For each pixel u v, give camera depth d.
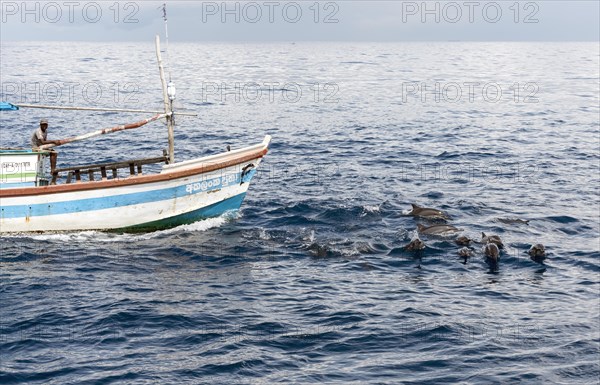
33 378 15.02
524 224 26.05
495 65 126.56
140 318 17.91
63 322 17.61
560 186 32.47
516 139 45.78
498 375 15.41
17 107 23.36
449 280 20.66
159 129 47.44
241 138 44.84
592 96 72.75
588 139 45.94
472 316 18.27
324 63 130.50
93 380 14.98
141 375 15.23
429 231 24.39
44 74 96.56
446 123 52.81
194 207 25.12
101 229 24.25
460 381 15.15
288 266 21.66
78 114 54.03
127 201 24.08
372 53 185.75
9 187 23.56
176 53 177.38
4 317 17.81
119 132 45.50
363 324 17.75
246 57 153.62
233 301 19.05
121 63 125.19
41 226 23.72
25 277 20.36
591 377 15.33
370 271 21.27
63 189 23.50
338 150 41.12
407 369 15.63
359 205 27.98
